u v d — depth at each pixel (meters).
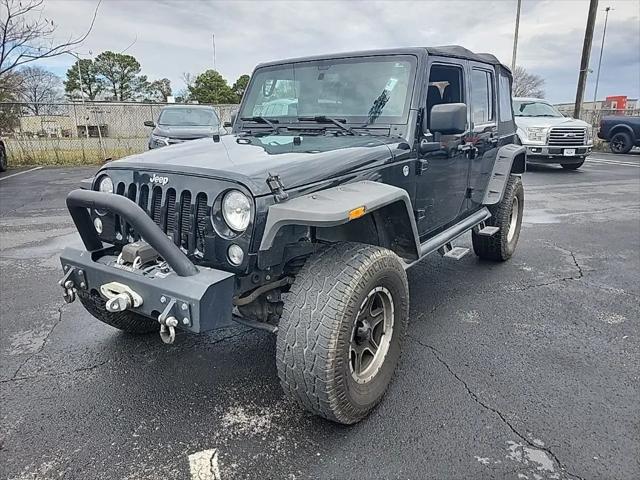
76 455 2.17
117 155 16.98
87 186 2.68
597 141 19.92
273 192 2.11
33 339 3.28
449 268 4.83
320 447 2.21
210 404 2.55
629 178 11.62
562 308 3.82
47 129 18.70
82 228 2.43
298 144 2.80
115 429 2.35
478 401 2.55
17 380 2.78
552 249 5.55
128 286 2.20
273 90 3.55
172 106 12.34
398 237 2.81
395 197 2.44
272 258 2.13
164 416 2.45
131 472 2.07
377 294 2.40
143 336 3.33
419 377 2.79
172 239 2.29
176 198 2.26
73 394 2.64
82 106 18.39
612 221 7.03
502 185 4.38
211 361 3.00
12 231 6.38
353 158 2.55
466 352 3.10
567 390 2.66
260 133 3.37
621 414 2.44
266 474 2.05
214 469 2.08
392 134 2.98
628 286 4.32
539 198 8.96
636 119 17.33
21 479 2.03
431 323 3.54
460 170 3.71
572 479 2.00
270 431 2.33
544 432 2.30
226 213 2.12
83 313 3.70
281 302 2.58
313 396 2.16
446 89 3.42
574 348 3.15
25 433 2.32
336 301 2.11
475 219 4.16
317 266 2.23
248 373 2.86
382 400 2.55
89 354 3.08
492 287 4.29
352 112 3.17
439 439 2.26
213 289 2.01
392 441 2.25
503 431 2.31
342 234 2.62
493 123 4.37
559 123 12.45
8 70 13.13
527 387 2.69
